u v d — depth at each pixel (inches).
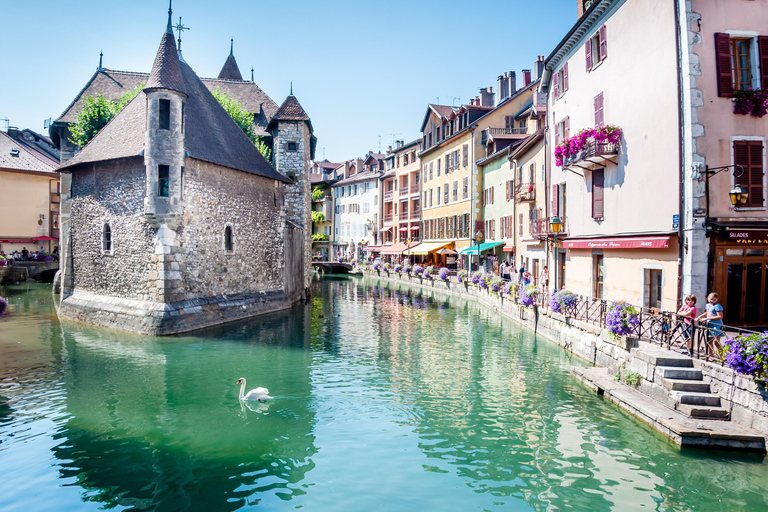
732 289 487.5
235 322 838.5
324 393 469.1
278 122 1274.6
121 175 778.2
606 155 625.6
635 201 581.9
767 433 313.4
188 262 767.1
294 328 800.9
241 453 340.2
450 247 1688.0
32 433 369.4
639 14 571.8
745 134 492.1
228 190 864.3
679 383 371.6
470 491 290.7
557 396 457.1
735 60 509.7
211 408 427.2
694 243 481.4
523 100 1535.4
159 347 641.6
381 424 393.7
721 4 497.0
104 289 813.2
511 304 931.3
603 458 330.0
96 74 1274.6
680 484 293.9
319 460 330.6
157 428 382.3
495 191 1380.4
